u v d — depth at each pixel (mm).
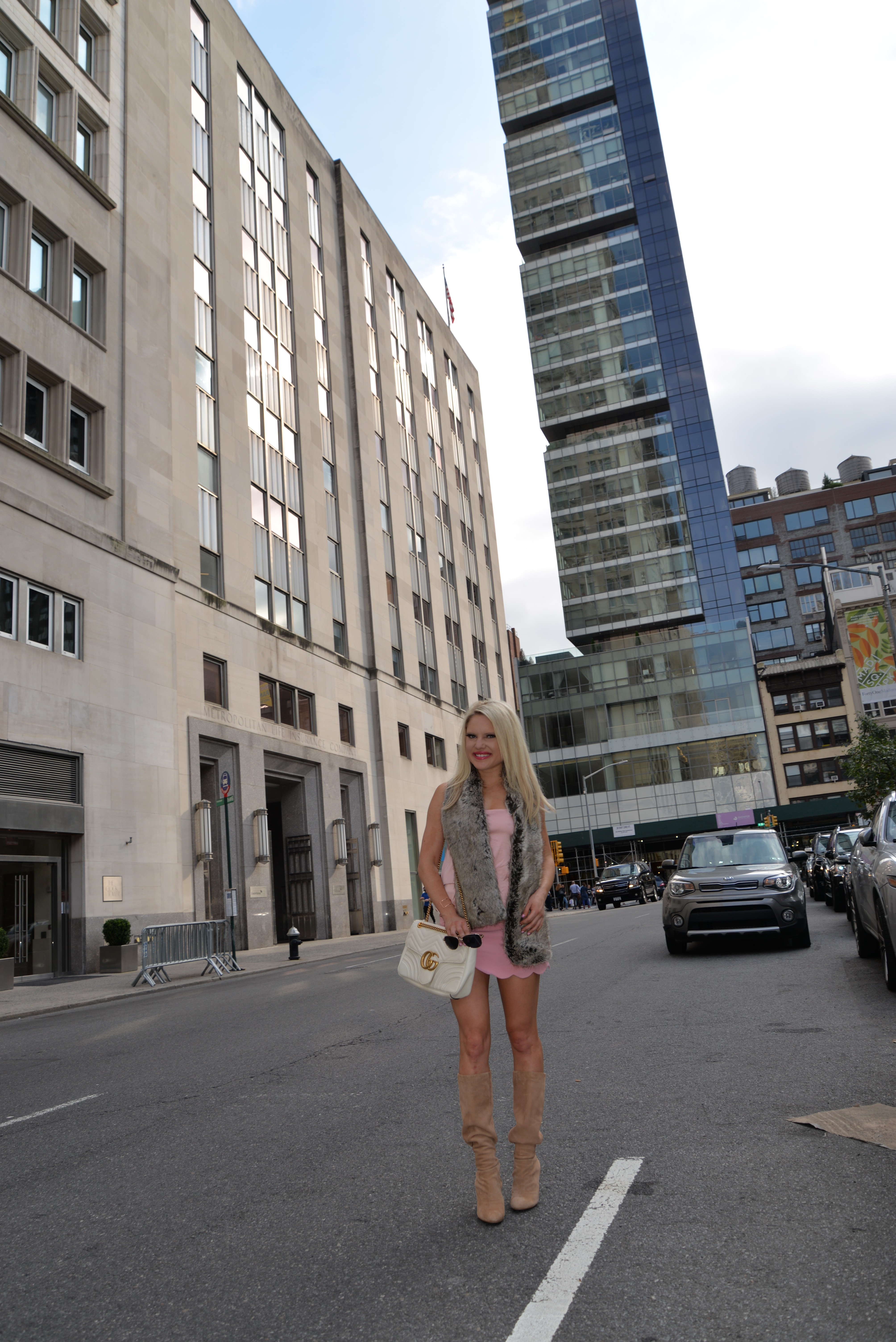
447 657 48781
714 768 74188
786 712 74438
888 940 7855
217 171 32688
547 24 98062
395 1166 4082
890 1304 2488
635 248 90875
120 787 22391
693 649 76500
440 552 50719
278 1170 4168
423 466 49812
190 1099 5891
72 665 21359
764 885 12375
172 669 24969
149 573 24484
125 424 24438
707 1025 7125
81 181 24094
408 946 3477
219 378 30781
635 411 88812
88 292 24438
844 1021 6797
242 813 28062
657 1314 2529
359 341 43344
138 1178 4219
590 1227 3172
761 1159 3791
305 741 32781
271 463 33781
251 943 27203
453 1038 7367
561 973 11555
